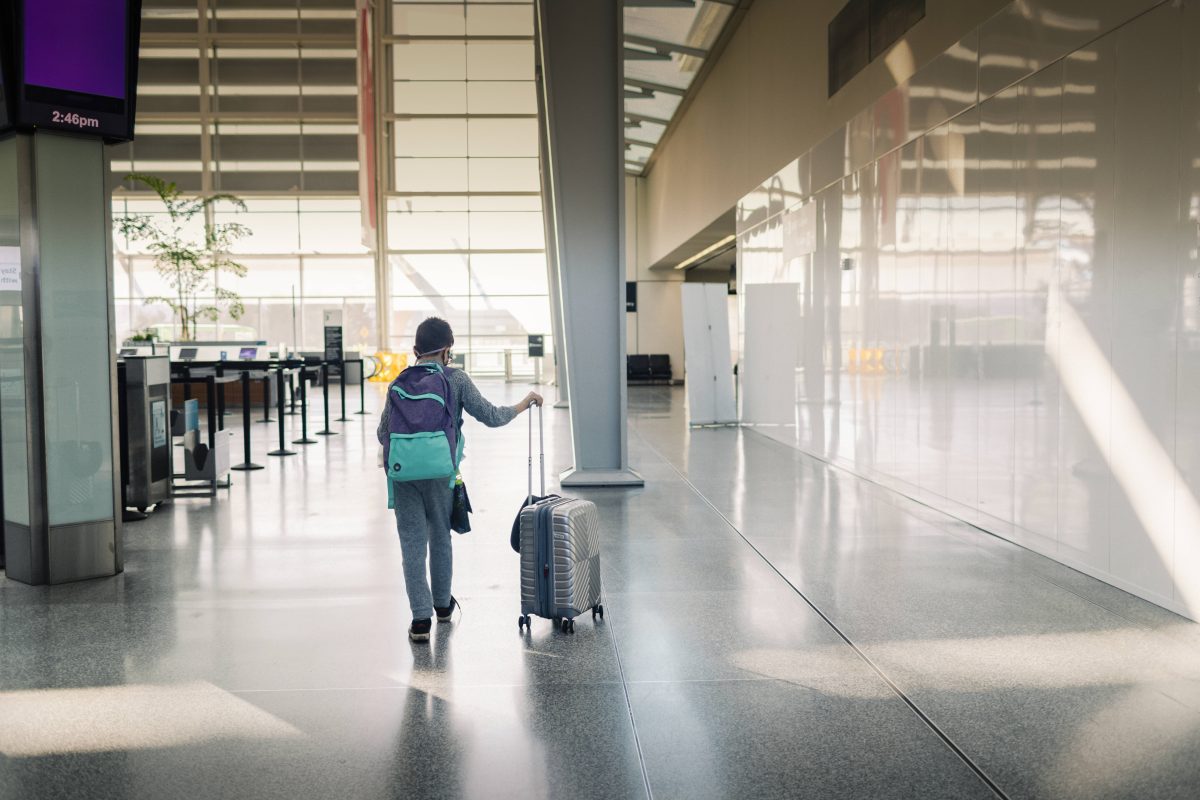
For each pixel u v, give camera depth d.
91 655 4.97
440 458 5.08
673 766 3.62
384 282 34.84
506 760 3.69
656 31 19.09
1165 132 5.62
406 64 34.47
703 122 22.73
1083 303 6.55
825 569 6.75
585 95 10.28
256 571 6.79
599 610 5.57
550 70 10.22
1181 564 5.57
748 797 3.38
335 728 4.00
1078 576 6.55
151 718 4.12
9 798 3.41
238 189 33.66
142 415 8.91
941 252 9.07
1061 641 5.12
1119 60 6.08
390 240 35.06
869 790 3.43
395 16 34.16
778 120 15.59
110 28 6.48
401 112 34.53
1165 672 4.62
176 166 33.47
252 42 33.06
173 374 12.61
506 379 34.88
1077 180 6.61
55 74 6.30
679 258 31.75
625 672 4.66
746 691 4.39
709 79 21.83
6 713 4.19
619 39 10.23
